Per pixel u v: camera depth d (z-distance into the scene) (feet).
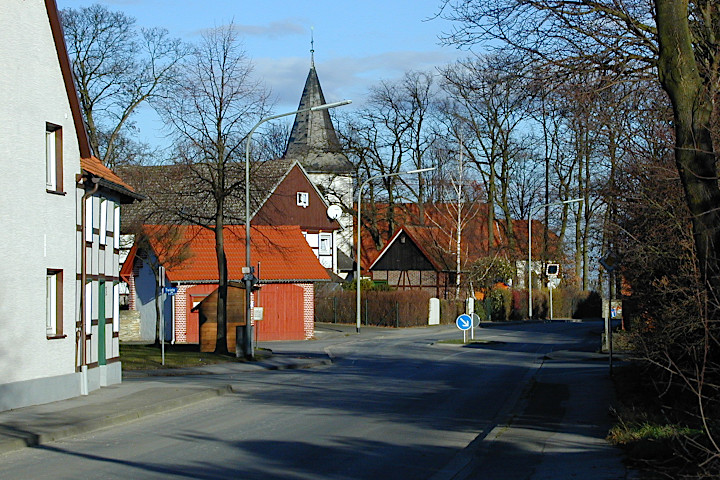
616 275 64.95
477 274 197.26
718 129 38.58
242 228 150.51
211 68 103.19
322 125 242.99
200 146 103.86
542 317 214.48
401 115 213.25
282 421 48.34
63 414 49.11
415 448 38.52
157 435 43.32
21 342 52.60
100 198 67.26
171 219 114.93
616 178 53.93
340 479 31.24
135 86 139.74
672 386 42.24
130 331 145.48
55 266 56.75
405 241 217.36
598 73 39.81
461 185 192.75
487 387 69.05
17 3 53.01
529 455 35.14
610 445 35.76
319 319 195.11
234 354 106.22
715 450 26.58
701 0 39.55
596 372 76.13
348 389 68.08
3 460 36.42
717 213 34.04
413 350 120.67
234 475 31.96
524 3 39.32
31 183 54.03
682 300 39.78
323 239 195.31
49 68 56.54
